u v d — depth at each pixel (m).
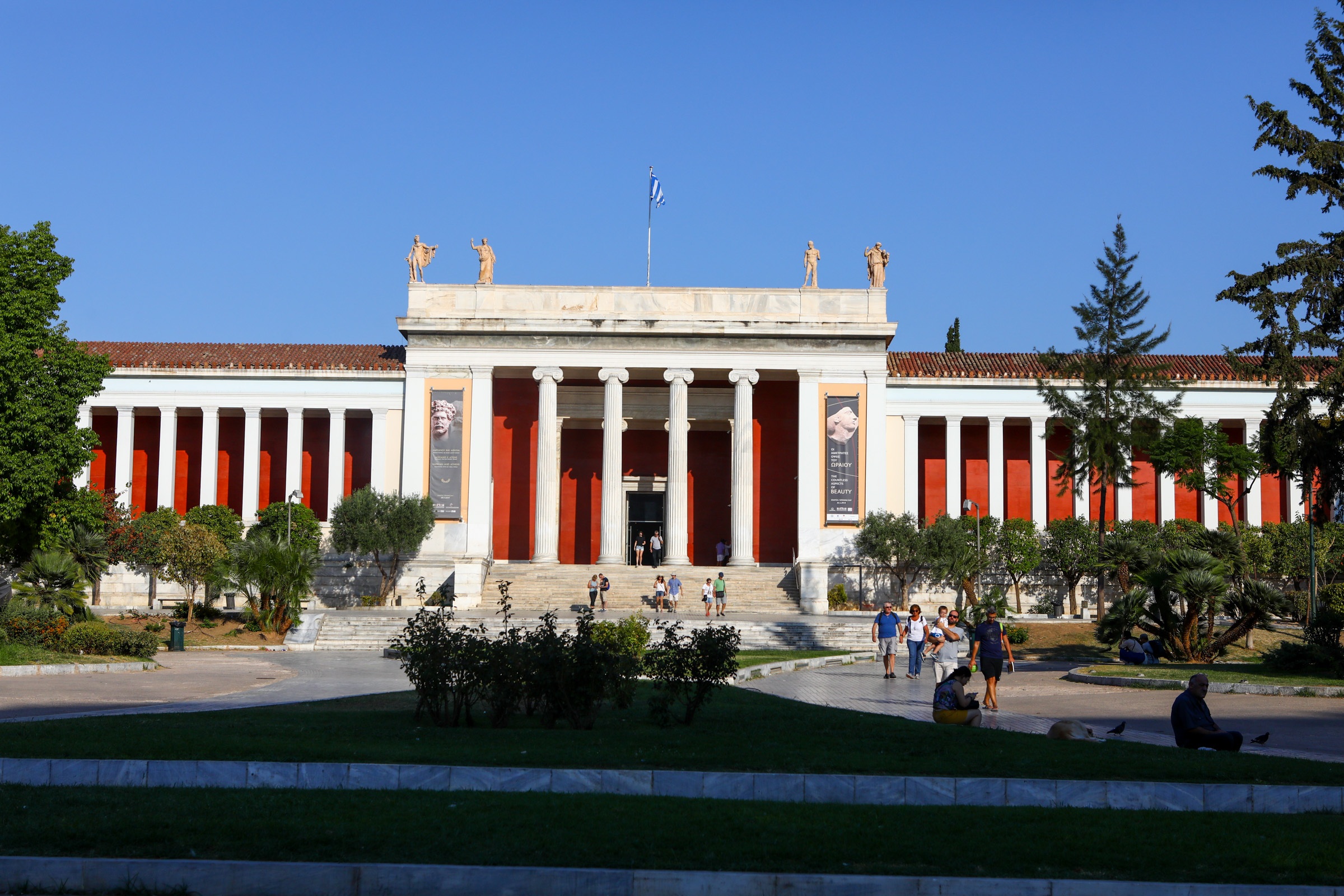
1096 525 55.41
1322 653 29.23
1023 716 21.52
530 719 19.33
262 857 9.78
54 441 34.34
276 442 64.00
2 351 32.81
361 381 60.88
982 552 54.38
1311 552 44.84
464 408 59.06
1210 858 10.03
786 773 13.00
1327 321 33.62
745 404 59.38
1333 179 33.62
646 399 63.47
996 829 10.89
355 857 9.79
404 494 57.94
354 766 12.91
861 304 60.12
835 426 58.94
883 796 12.50
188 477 63.75
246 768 12.94
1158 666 32.16
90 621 35.03
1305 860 9.95
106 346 63.62
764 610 55.19
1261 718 21.02
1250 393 60.53
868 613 52.78
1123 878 9.51
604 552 58.81
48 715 19.91
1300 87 34.16
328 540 58.94
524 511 62.66
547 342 59.50
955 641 26.23
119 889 9.45
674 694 18.84
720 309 60.00
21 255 35.06
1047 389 54.75
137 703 22.20
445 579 57.00
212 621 46.53
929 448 63.81
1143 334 53.75
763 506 62.91
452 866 9.48
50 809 11.30
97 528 45.34
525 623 44.16
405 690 25.86
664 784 12.70
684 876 9.39
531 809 11.41
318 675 30.16
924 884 9.35
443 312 59.97
